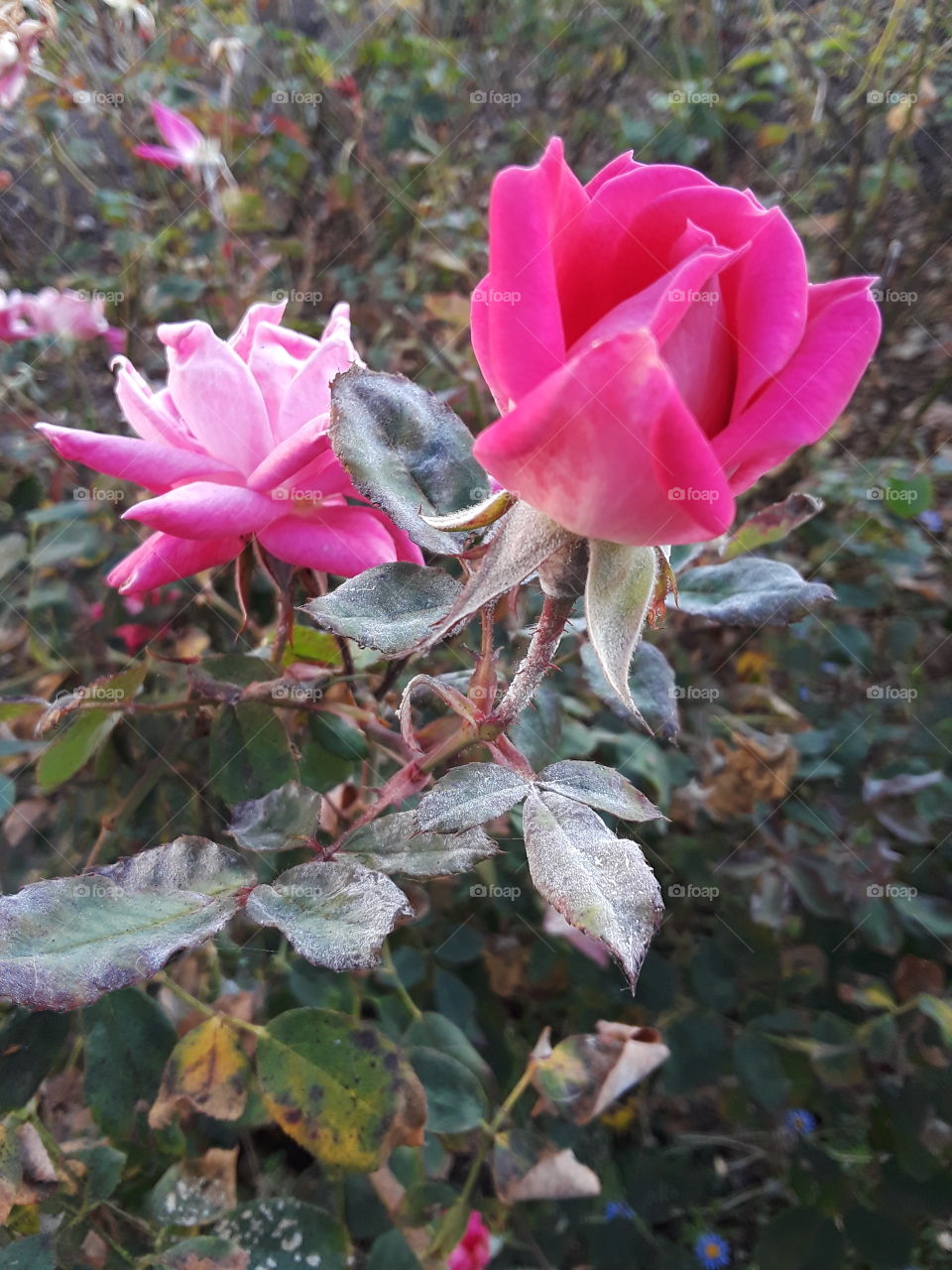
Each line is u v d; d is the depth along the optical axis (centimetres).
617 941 12
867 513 40
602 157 62
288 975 27
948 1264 33
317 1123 19
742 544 22
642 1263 29
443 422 17
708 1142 34
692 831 36
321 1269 20
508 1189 24
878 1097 27
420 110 53
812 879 31
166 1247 20
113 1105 20
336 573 18
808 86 56
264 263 48
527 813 14
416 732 21
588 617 12
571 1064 24
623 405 10
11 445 39
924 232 55
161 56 49
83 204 56
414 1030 27
